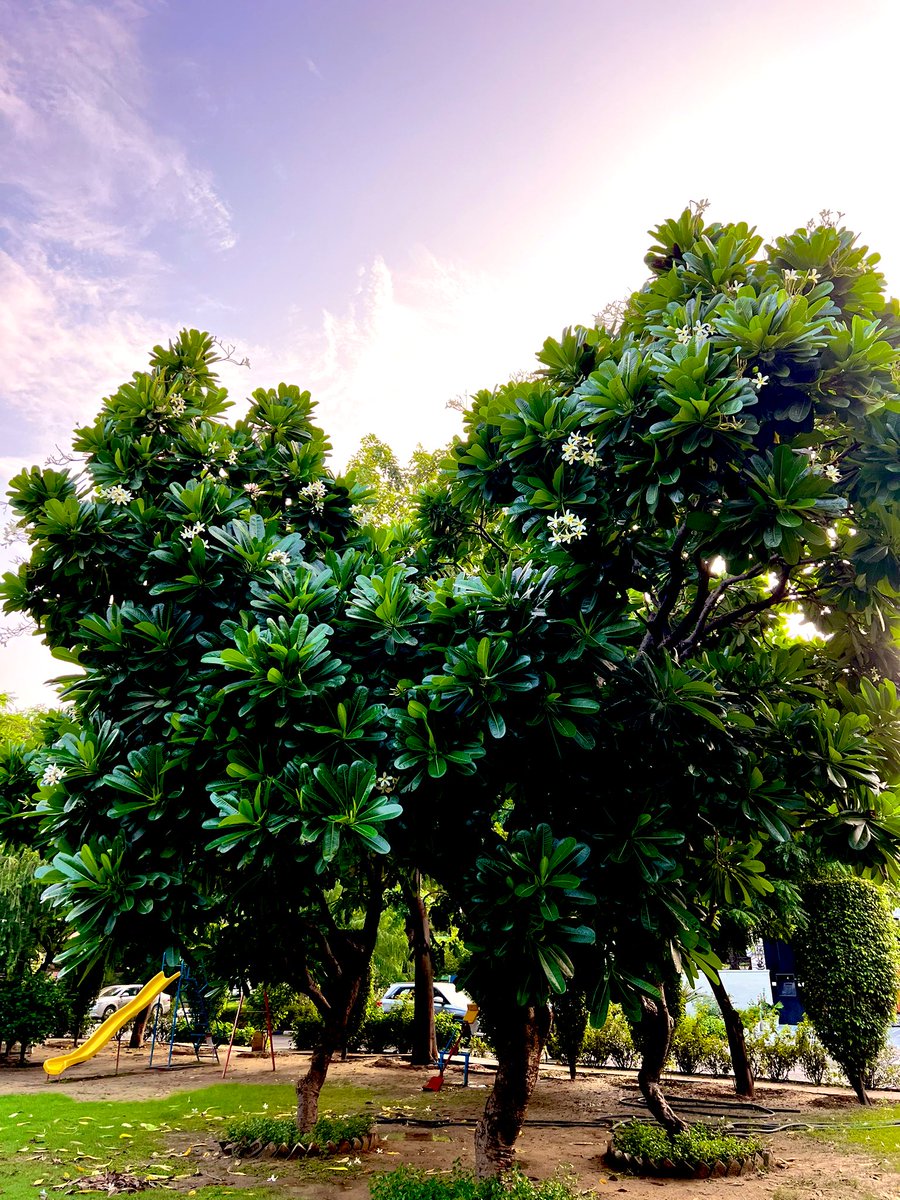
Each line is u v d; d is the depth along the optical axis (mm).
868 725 5246
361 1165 6348
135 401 6734
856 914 10070
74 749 5051
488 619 4812
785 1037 12156
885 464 4301
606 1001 4266
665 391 4164
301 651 4641
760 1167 6418
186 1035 16578
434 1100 9656
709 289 5215
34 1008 13133
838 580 5363
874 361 4223
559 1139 7629
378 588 5258
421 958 13195
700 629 5746
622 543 4750
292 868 5141
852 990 9773
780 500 4023
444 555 7695
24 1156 6457
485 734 4520
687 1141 6531
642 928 4504
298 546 5957
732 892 5387
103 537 5742
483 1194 4574
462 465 5750
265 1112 8617
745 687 5883
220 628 5379
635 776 4910
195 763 4930
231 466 6809
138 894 4543
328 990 7957
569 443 4566
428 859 5227
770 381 4355
